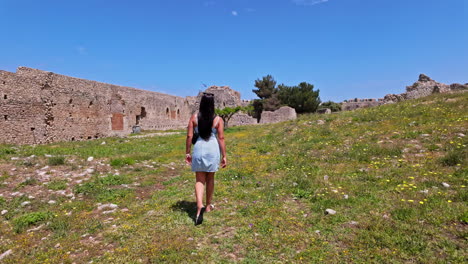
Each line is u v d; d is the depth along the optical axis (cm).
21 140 2205
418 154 831
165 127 4762
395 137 1071
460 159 702
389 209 491
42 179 838
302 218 490
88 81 2983
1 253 430
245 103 6456
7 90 2119
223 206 573
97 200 667
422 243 372
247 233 445
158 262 373
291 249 394
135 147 1697
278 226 463
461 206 464
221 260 375
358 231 423
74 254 411
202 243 423
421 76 3453
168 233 454
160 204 606
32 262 391
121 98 3625
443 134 1002
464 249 354
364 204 521
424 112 1479
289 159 956
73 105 2753
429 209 468
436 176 632
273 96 6375
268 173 833
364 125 1430
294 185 679
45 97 2431
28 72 2302
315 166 835
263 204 564
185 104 5519
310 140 1270
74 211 599
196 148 493
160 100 4622
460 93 1991
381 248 376
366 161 838
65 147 1738
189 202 605
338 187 630
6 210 608
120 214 559
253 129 2389
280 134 1609
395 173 685
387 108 1869
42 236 485
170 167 1053
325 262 355
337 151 996
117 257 388
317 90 6334
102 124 3167
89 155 1308
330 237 417
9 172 897
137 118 4069
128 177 882
